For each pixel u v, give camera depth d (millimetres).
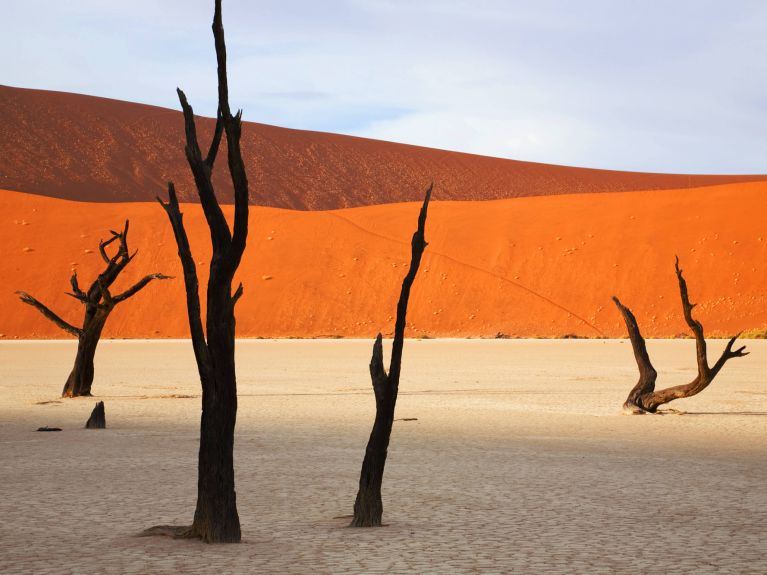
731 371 40406
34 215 99875
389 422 9805
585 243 97875
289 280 93250
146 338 85750
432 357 51844
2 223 97938
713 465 14234
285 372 39688
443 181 168125
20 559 8312
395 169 167750
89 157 144750
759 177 177875
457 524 9859
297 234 100250
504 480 12820
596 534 9328
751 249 94438
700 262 93625
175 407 24953
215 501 9023
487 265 96312
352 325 88562
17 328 84562
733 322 85312
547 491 11930
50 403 26125
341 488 12234
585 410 23688
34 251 94312
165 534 9297
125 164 146250
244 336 86438
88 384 28578
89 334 28406
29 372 40875
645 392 22859
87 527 9750
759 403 25625
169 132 156875
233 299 8992
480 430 19234
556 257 96312
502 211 105688
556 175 176750
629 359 49406
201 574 7754
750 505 10945
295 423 20594
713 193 104688
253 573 7773
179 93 8812
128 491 11977
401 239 100750
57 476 13211
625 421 21062
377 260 96375
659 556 8367
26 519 10188
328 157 165000
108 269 28328
